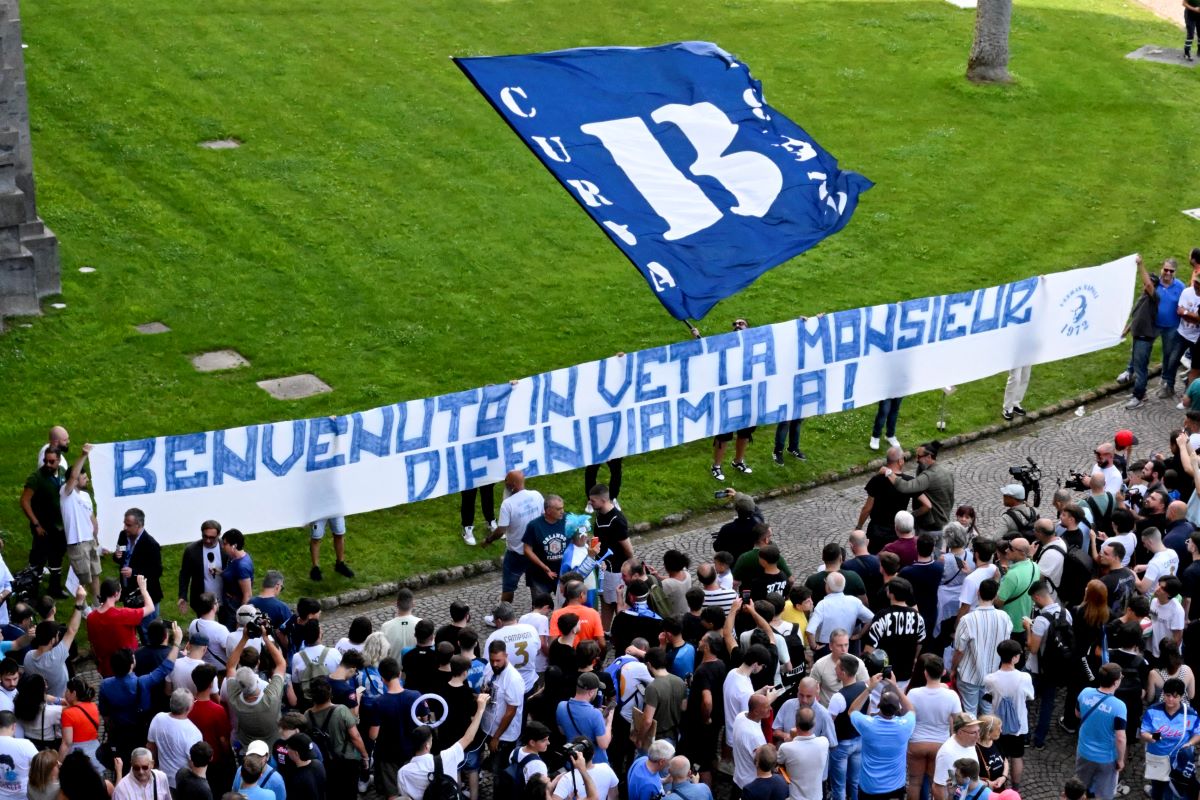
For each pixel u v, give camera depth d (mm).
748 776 15648
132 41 38812
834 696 16031
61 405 24688
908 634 17203
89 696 15672
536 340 27969
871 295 30328
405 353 27172
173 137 34469
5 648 16922
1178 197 35594
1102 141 38281
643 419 23625
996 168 36375
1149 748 16906
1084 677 18109
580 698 15445
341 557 21750
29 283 27234
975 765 14656
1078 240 33125
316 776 14523
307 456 21234
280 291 28984
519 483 20344
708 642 16406
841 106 38906
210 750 14211
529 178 34469
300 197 32531
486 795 16891
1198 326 27094
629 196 23734
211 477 20828
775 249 23609
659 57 25734
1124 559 19500
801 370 24703
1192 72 43125
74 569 20156
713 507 24203
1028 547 18188
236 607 18719
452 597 21531
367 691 16094
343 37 40375
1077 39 44906
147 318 27641
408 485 22109
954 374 26219
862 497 24750
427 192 33344
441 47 40344
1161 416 27609
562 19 42719
